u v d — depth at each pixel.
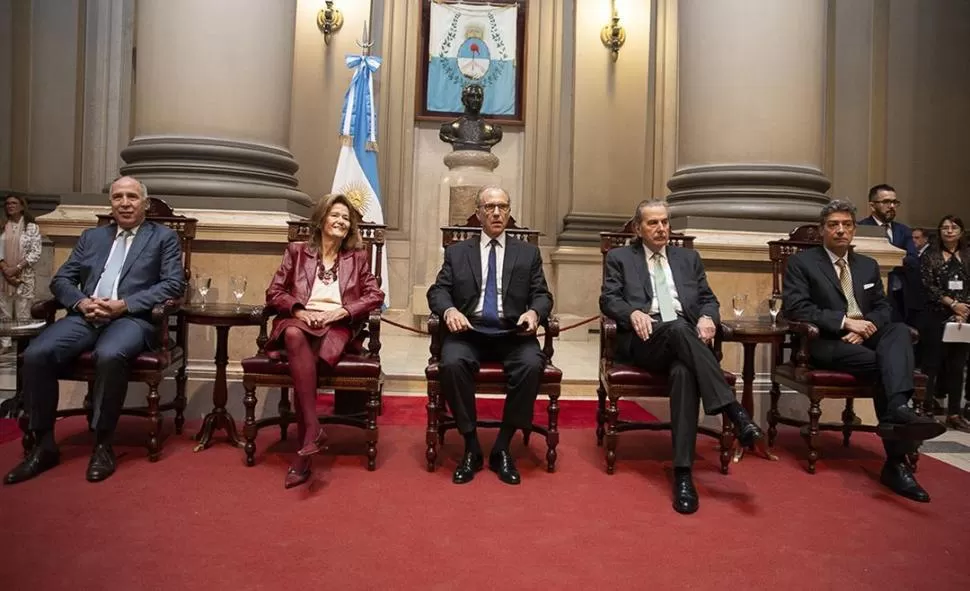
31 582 1.85
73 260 3.26
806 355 3.25
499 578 1.96
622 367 3.10
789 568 2.09
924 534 2.39
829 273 3.42
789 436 3.80
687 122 4.57
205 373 3.96
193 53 4.14
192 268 4.01
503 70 8.16
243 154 4.18
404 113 7.98
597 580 1.97
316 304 3.18
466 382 2.93
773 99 4.31
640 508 2.60
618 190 7.95
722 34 4.38
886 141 7.52
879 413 3.12
